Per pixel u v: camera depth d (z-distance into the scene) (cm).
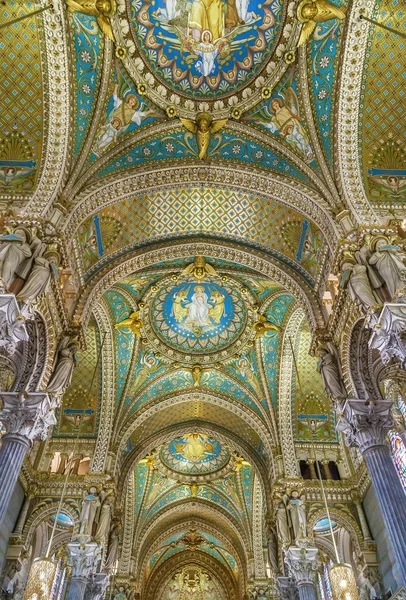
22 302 883
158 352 1891
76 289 1236
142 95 1242
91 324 1772
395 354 856
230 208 1372
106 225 1311
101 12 1091
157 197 1333
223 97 1277
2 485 873
